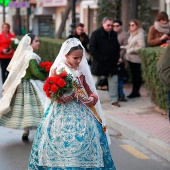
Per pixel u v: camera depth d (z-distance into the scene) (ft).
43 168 19.51
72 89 19.29
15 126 28.73
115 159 26.50
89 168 18.85
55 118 19.22
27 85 29.09
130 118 34.83
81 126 18.99
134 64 43.14
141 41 42.55
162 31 42.27
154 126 32.14
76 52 19.75
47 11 145.18
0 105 28.84
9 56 51.98
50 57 63.98
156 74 35.81
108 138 21.03
